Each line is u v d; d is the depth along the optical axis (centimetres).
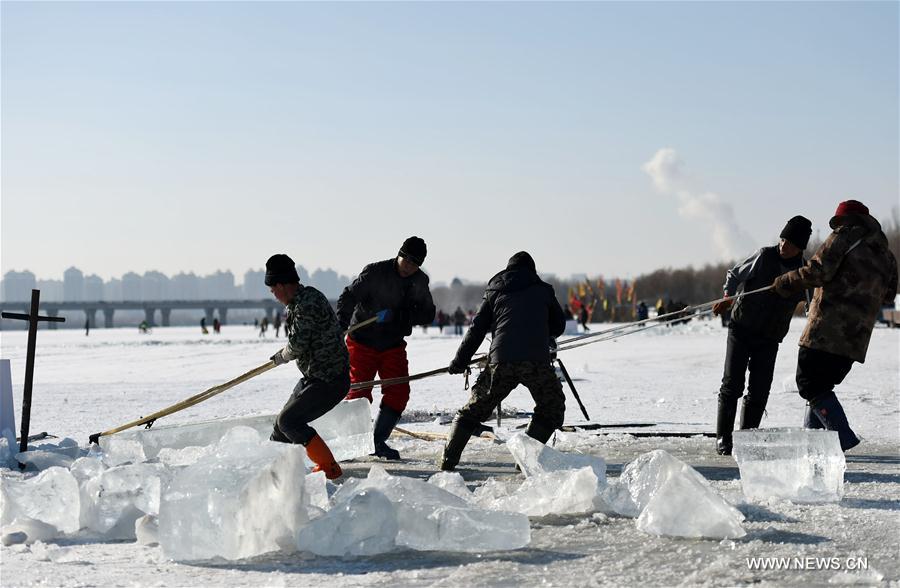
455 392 1579
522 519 486
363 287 850
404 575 434
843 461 593
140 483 561
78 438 1011
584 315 5775
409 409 1242
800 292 827
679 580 418
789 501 593
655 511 512
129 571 446
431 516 488
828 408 746
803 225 821
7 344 5666
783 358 2411
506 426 1052
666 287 16700
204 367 2692
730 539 492
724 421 831
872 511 561
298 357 681
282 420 676
